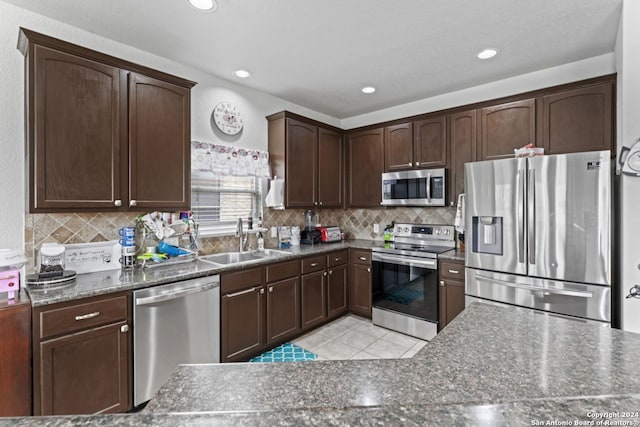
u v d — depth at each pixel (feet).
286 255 9.59
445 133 10.56
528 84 9.46
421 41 7.63
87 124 6.39
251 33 7.27
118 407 6.07
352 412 1.75
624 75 6.17
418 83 10.20
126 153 6.97
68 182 6.16
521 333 3.43
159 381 6.65
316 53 8.23
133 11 6.44
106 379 5.92
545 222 7.43
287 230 11.96
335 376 2.51
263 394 2.25
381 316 11.04
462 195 9.92
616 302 7.06
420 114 11.09
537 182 7.52
